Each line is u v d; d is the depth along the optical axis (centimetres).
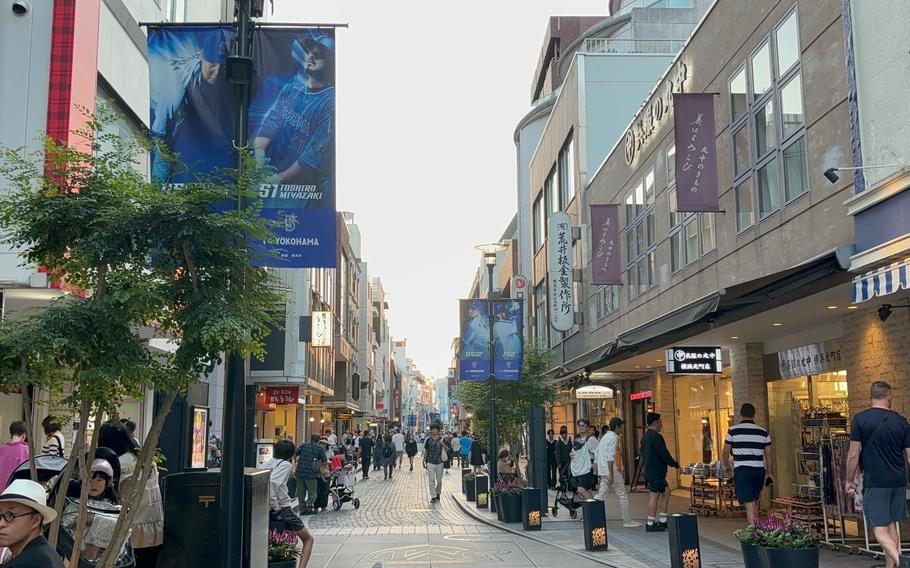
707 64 1449
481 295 6869
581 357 2034
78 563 570
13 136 987
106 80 1194
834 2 998
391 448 3572
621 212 2105
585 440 1673
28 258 566
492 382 1966
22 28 1014
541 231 3506
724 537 1308
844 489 1126
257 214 587
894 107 858
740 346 1669
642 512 1755
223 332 513
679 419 2288
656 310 1791
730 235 1346
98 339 507
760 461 1089
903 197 805
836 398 1335
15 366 506
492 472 1956
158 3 1495
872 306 1125
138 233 526
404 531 1521
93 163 564
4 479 862
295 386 2755
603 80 2638
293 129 767
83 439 529
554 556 1162
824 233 1016
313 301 3259
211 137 741
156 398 1417
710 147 1317
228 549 652
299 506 1947
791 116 1123
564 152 2942
